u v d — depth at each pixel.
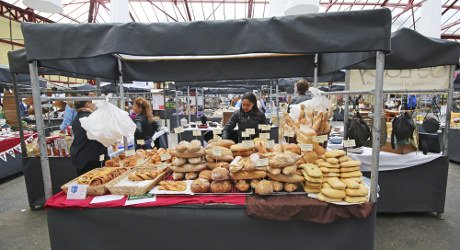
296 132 1.80
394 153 2.52
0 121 4.82
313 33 1.31
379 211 2.57
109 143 1.92
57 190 2.92
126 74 2.88
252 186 1.54
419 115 3.99
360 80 2.89
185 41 1.38
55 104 4.33
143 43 1.38
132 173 1.77
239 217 1.47
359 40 1.29
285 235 1.47
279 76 2.91
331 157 1.53
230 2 11.52
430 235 2.29
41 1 2.37
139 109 3.39
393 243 2.17
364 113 5.14
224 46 1.37
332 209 1.40
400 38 2.13
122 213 1.50
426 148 2.51
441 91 2.39
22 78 4.45
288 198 1.47
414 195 2.53
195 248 1.51
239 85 7.11
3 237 2.39
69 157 2.89
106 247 1.54
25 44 1.42
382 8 1.26
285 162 1.46
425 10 4.12
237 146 1.80
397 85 2.92
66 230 1.54
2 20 9.23
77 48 1.40
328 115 1.78
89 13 10.24
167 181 1.66
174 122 8.23
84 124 1.86
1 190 3.68
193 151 1.65
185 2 10.83
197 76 2.96
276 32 1.34
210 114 8.94
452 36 13.15
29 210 2.97
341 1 11.08
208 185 1.56
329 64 2.43
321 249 1.47
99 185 1.59
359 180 1.48
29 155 3.01
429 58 2.14
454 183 3.64
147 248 1.53
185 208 1.49
